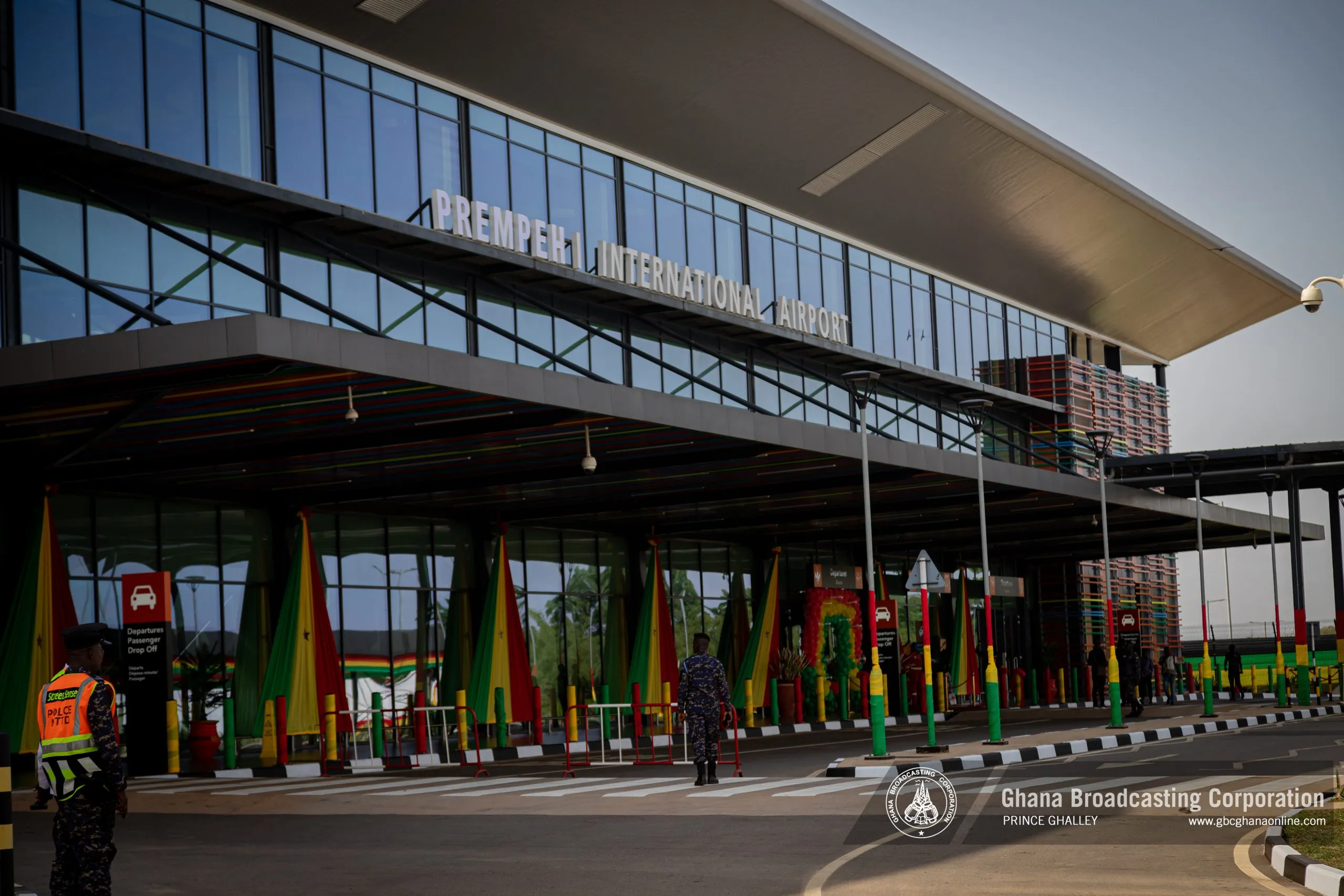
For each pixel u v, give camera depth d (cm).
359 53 2828
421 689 3225
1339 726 3164
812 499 3553
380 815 1656
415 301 2966
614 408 2259
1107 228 4872
